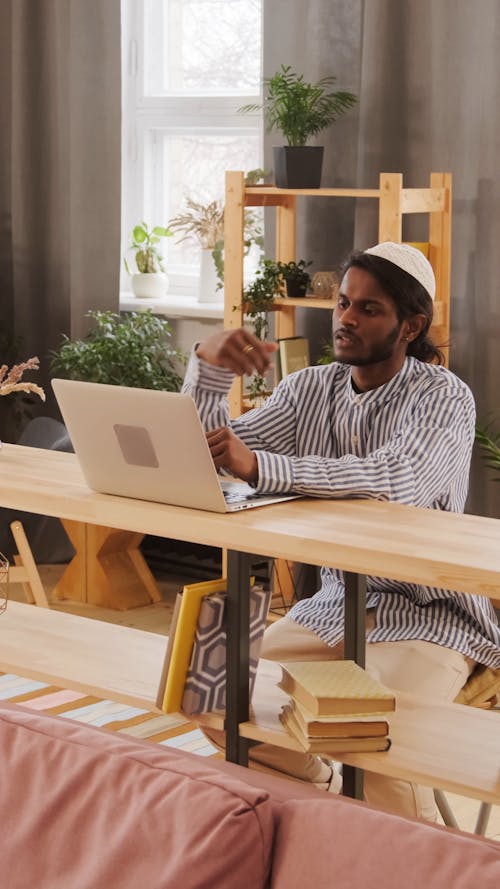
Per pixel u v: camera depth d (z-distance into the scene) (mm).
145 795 1770
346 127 4922
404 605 2637
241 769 1941
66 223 5797
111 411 2164
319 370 2844
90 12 5590
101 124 5652
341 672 2195
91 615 4992
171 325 5746
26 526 4789
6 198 5938
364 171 4867
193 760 1903
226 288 4707
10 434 6039
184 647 2240
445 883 1539
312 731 2094
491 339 4629
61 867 1772
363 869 1602
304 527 2074
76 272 5746
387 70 4766
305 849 1667
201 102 5762
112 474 2252
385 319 2602
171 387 5352
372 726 2100
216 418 2506
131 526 2207
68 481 2404
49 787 1850
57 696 4105
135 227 5863
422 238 4766
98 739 1918
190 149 5910
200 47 5801
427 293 2643
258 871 1680
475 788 1973
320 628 2678
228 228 4676
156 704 2291
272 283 4715
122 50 5895
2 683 4215
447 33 4637
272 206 5078
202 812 1703
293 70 5059
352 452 2744
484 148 4582
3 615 2846
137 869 1703
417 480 2424
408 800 2475
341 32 4910
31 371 5945
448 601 2637
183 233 5961
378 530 2062
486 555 1908
